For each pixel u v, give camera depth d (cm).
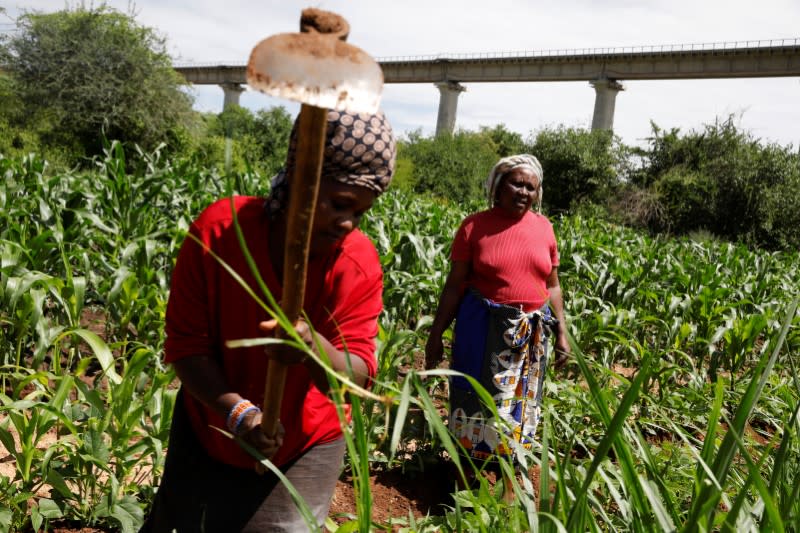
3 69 3012
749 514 158
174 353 173
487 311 356
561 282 791
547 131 3647
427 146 4141
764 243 3070
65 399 271
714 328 653
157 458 290
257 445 161
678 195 3228
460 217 1130
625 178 3503
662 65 4750
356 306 174
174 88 3114
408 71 5881
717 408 165
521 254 354
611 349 580
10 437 268
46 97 2917
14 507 266
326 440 190
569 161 3491
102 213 673
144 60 2980
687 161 3316
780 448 159
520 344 351
